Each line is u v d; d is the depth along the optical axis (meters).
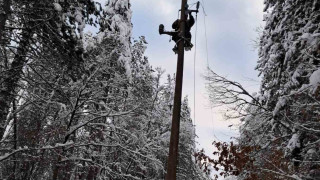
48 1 9.88
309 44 8.52
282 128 11.41
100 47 16.09
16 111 11.65
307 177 8.95
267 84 12.70
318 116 8.95
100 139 16.02
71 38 10.52
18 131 13.98
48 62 11.39
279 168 9.56
